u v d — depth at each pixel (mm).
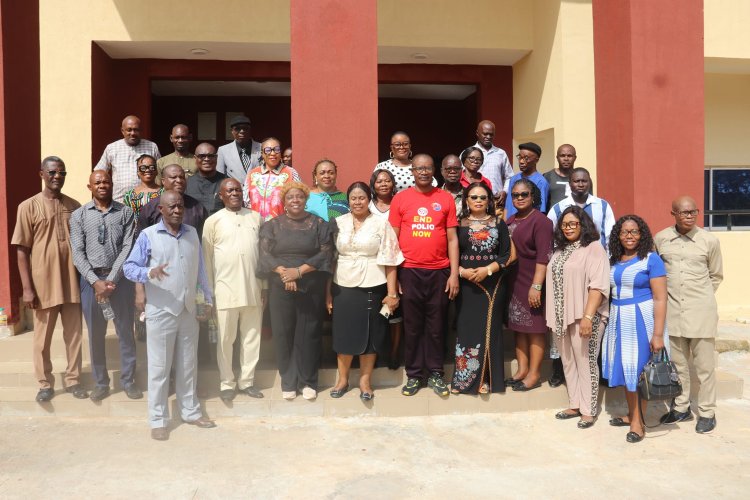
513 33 9445
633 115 5992
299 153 5895
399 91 11805
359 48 5902
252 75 9828
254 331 5262
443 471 4258
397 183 5898
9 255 6203
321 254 5102
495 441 4785
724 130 10141
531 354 5488
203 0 8797
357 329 5152
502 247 5270
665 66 6031
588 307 4918
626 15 6043
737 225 10258
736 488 4027
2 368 5711
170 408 5219
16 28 6395
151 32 8734
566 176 6289
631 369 4812
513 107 10266
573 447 4688
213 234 5137
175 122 11953
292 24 5859
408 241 5199
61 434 4848
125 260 5082
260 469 4250
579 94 8562
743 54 9039
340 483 4059
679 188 6055
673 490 3996
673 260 5164
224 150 6391
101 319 5188
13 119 6312
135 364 5305
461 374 5328
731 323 9078
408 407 5289
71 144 8562
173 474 4168
